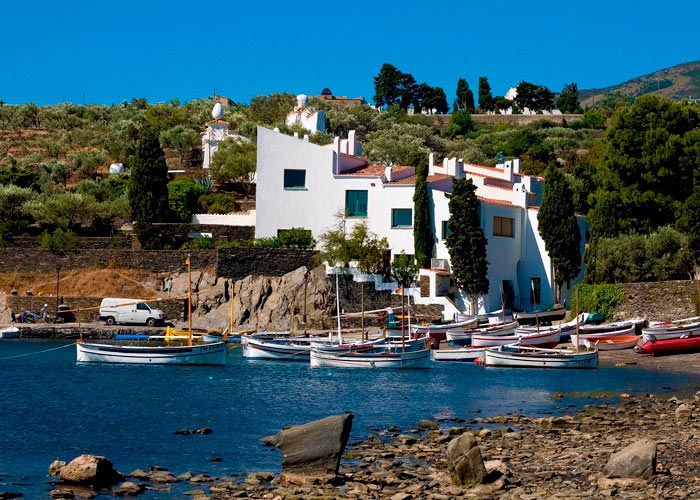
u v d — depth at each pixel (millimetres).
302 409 51281
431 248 94875
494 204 95375
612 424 43938
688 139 97062
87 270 96375
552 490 30219
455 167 105875
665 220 97125
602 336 80625
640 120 98750
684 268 88250
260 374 67438
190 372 68250
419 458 36812
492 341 78812
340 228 96812
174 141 143875
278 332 86312
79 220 107250
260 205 98438
